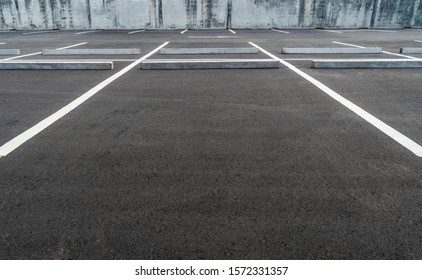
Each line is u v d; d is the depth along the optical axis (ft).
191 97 13.74
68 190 6.75
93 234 5.49
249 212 6.00
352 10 68.85
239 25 70.38
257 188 6.79
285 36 47.62
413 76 17.53
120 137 9.55
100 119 11.09
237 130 10.05
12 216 5.95
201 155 8.34
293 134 9.70
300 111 11.85
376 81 16.48
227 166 7.74
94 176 7.30
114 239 5.38
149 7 69.26
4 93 14.52
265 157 8.20
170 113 11.71
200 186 6.88
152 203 6.29
